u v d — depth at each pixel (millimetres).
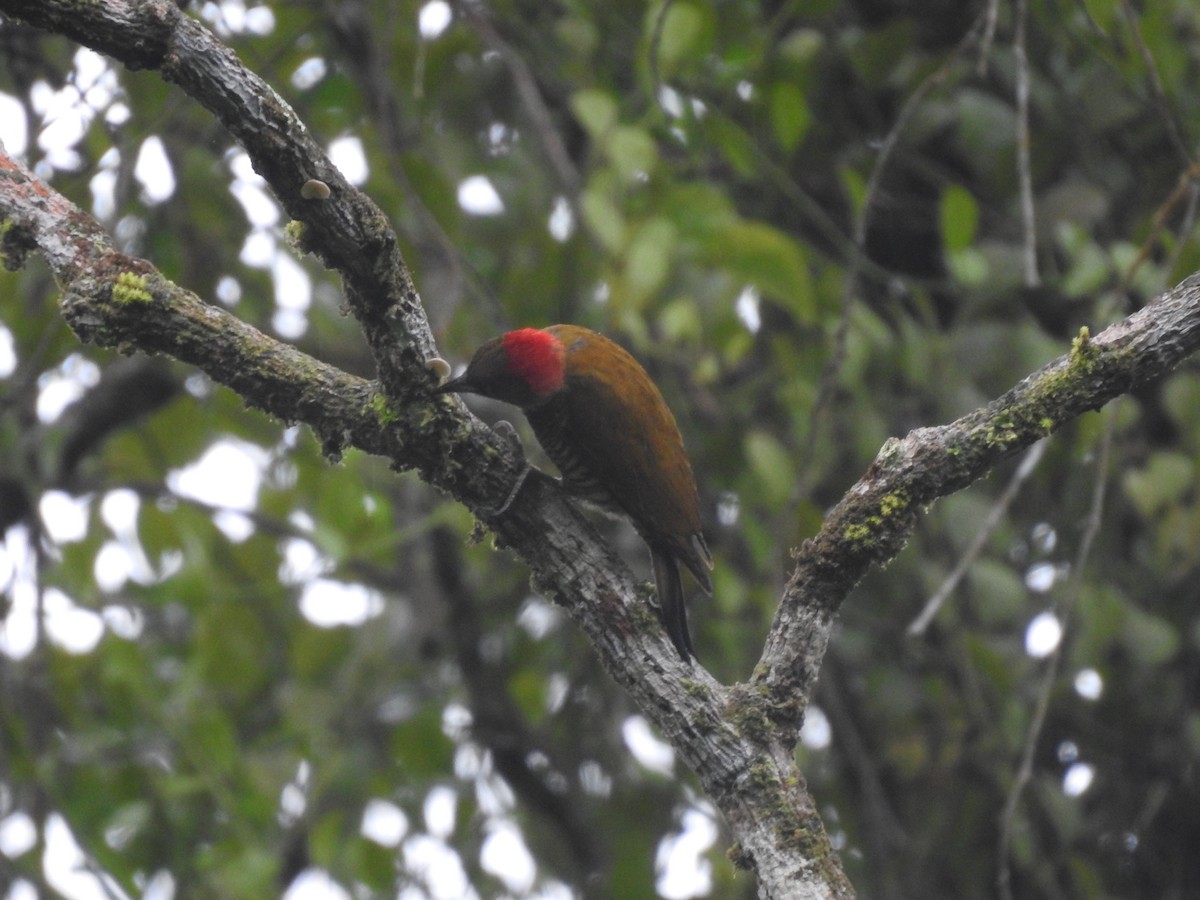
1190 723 11125
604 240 8906
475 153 12805
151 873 10539
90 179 9250
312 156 5430
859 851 11617
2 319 10242
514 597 12891
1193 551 10141
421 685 12656
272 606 11727
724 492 11453
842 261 12008
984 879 11172
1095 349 5547
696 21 9227
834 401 11234
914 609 11438
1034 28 11859
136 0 5293
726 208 9172
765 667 5637
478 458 6125
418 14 9852
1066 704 11461
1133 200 11836
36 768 9359
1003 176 11383
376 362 5945
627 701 12523
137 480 11211
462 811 12125
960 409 10555
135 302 5887
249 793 10320
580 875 12180
